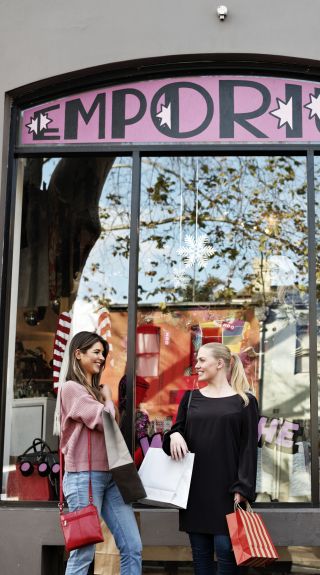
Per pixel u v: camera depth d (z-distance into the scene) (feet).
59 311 17.85
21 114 17.61
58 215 18.30
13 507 16.16
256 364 17.89
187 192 18.66
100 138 17.42
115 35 17.11
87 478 12.84
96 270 18.20
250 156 17.89
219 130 17.25
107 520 13.28
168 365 17.79
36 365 17.38
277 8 17.01
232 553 12.62
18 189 17.54
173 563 15.94
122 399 17.22
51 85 17.39
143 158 18.57
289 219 18.38
